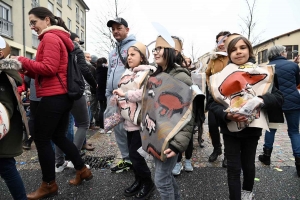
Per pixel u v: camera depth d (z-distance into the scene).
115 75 3.10
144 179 2.42
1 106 1.78
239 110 1.67
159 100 1.77
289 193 2.53
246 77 1.88
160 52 1.86
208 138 5.02
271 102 1.79
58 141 2.57
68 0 25.97
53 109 2.35
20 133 2.05
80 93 2.50
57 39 2.34
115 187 2.69
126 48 3.12
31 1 17.97
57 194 2.50
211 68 2.44
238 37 1.97
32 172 3.08
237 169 1.99
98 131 5.78
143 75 2.30
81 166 2.71
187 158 3.16
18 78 1.98
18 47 16.44
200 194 2.51
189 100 1.68
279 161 3.53
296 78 3.15
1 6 14.80
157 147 1.71
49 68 2.23
